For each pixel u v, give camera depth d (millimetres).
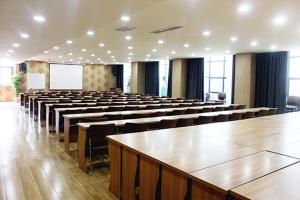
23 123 8633
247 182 1823
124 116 5547
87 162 4652
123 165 3064
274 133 3570
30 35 7035
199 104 8914
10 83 18469
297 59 10344
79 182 3764
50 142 6035
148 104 8211
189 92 14547
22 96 12758
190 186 2111
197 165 2170
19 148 5500
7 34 6871
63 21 5289
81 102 8594
